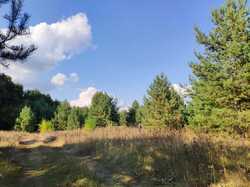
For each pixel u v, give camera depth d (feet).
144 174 43.73
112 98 212.84
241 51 70.08
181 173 39.04
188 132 73.00
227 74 73.46
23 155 67.51
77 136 97.40
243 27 71.00
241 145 49.03
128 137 70.85
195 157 42.01
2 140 97.09
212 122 74.33
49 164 54.49
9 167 48.42
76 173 43.52
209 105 80.33
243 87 68.80
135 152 53.06
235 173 34.27
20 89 277.44
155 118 116.06
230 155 41.14
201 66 77.46
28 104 260.01
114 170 49.08
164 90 117.80
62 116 239.09
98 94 212.43
